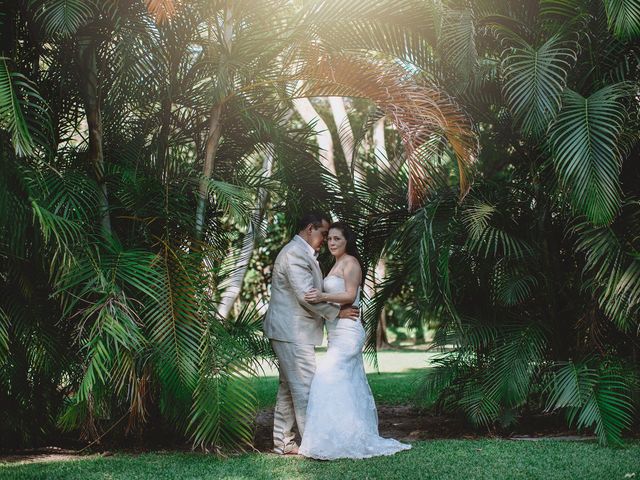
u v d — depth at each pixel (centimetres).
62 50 557
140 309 510
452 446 544
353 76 568
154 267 505
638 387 581
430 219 591
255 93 612
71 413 537
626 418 556
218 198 532
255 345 582
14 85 449
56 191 504
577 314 636
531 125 554
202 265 527
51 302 542
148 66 579
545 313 652
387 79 564
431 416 755
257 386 1062
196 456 512
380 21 573
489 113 649
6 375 531
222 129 643
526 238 648
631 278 544
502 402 611
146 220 541
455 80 618
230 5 568
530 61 556
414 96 558
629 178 606
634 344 616
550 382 592
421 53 606
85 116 606
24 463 491
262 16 568
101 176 558
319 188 667
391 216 681
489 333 620
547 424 659
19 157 469
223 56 562
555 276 644
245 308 609
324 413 506
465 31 571
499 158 700
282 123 750
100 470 461
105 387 524
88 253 486
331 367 523
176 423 538
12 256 501
